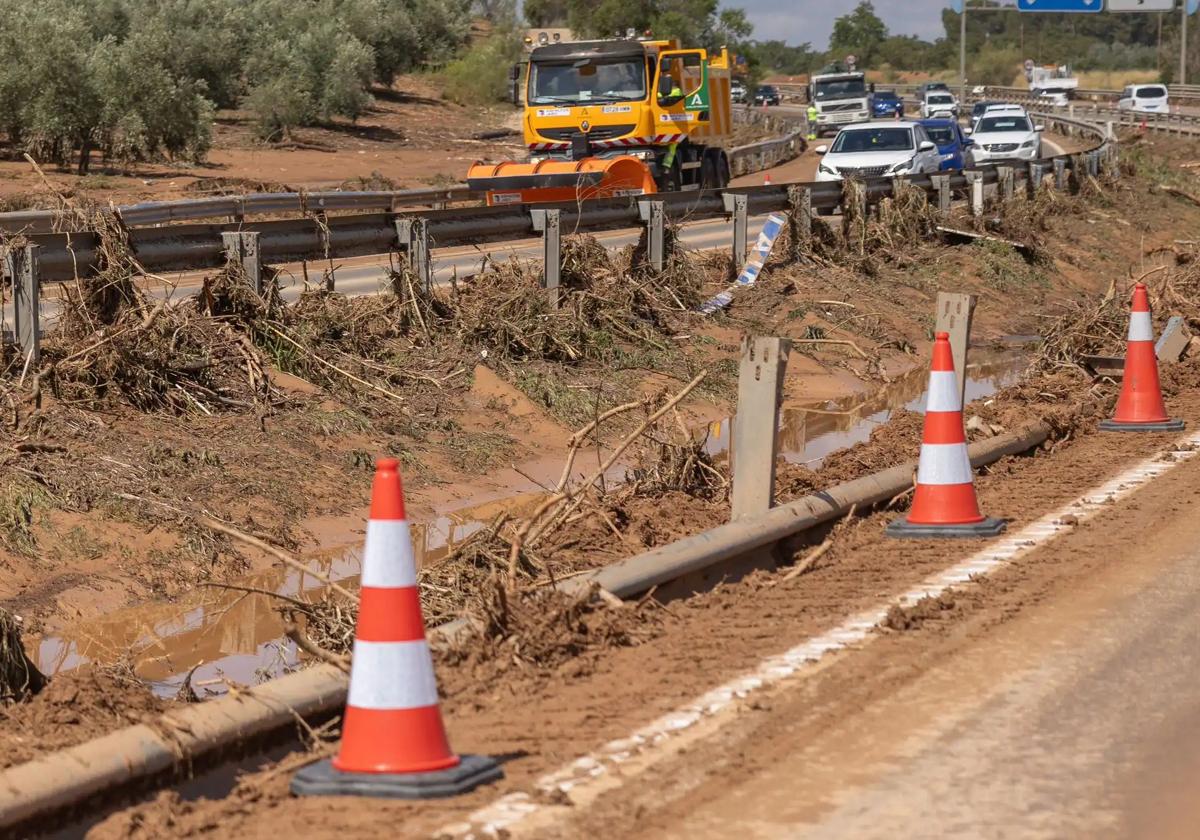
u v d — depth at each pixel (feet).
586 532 83.20
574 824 43.75
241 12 556.10
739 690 55.98
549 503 75.46
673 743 50.57
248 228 116.47
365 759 46.78
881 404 139.95
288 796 47.09
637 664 59.72
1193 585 69.56
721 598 69.67
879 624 64.03
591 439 115.75
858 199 200.75
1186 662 58.70
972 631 63.10
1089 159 309.63
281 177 368.07
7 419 92.89
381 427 108.58
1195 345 146.61
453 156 473.67
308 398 109.19
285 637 74.59
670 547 71.36
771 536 76.54
